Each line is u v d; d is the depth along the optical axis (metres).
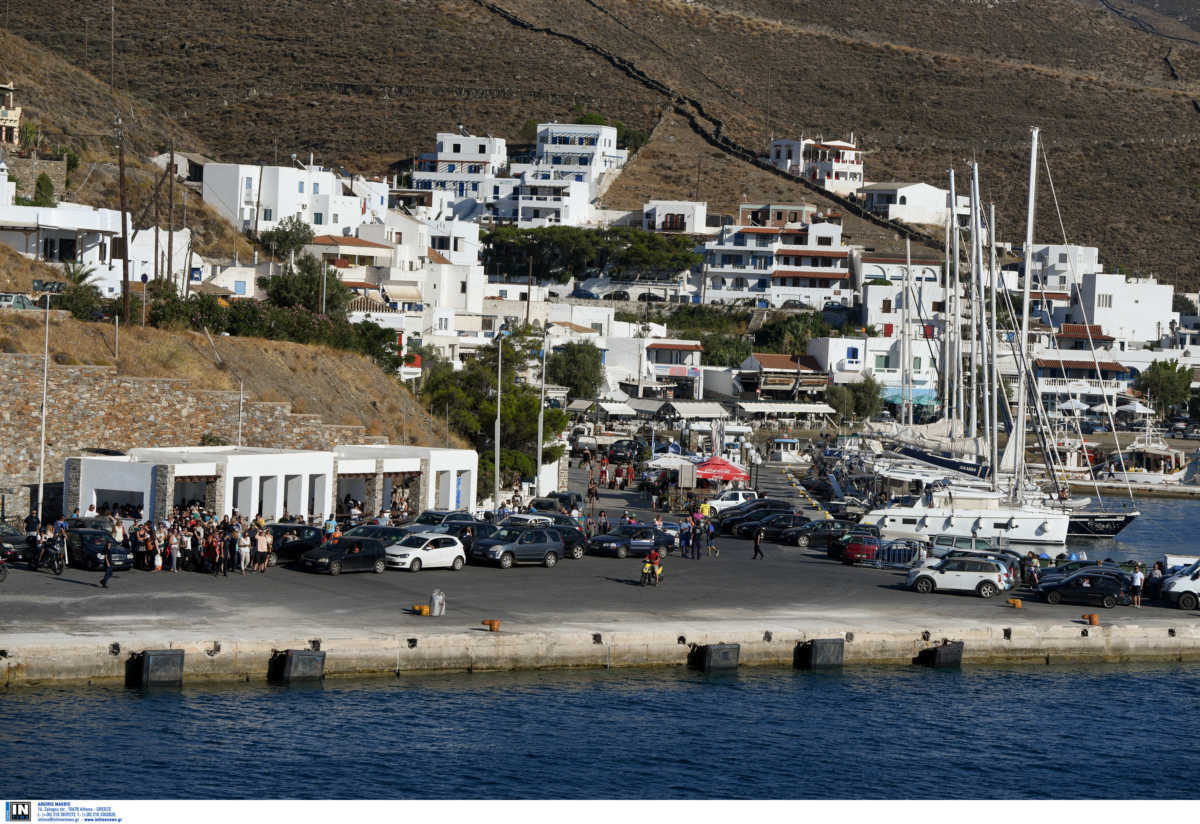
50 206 189.25
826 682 81.88
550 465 153.25
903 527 124.06
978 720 77.25
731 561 110.69
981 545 117.38
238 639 74.50
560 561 106.50
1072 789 68.69
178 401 119.25
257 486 104.69
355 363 149.88
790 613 90.06
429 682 76.50
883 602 95.50
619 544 109.75
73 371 113.31
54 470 111.62
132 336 129.62
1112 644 90.38
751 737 72.44
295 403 133.50
